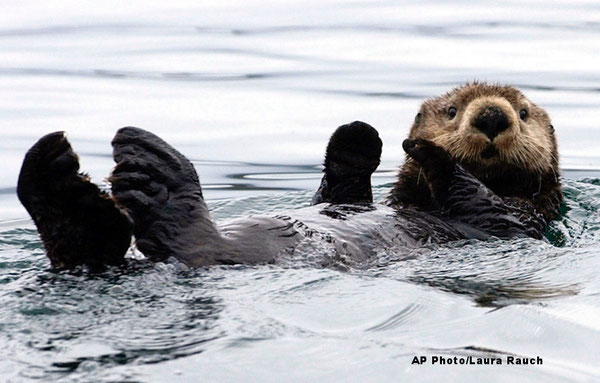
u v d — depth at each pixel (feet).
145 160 34.12
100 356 25.07
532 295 33.24
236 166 68.08
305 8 131.13
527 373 25.61
